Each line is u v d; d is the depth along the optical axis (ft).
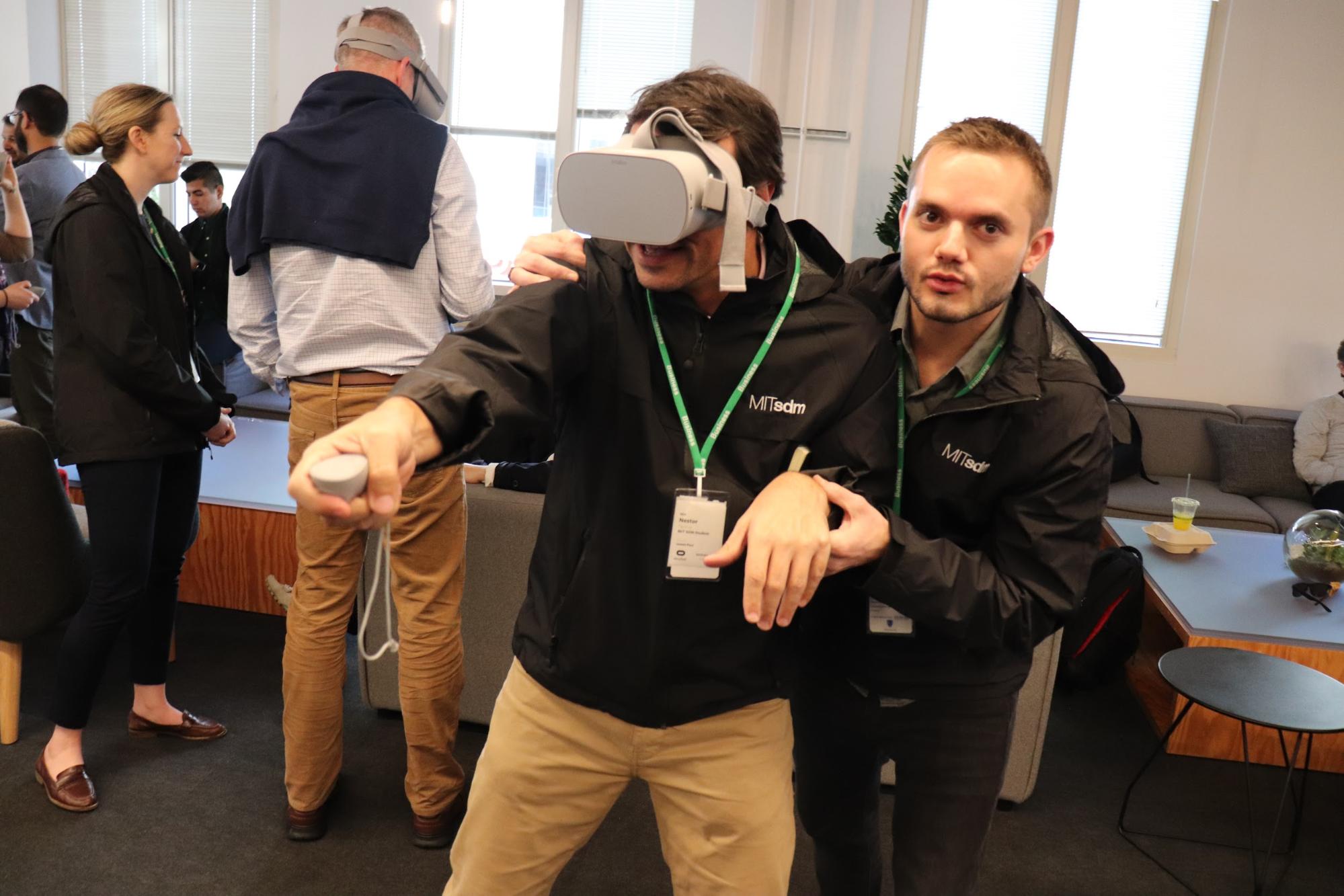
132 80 20.47
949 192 3.77
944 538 4.23
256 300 7.28
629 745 4.22
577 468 4.07
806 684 5.13
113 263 7.36
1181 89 17.74
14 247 10.98
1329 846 8.64
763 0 17.33
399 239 6.82
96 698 9.62
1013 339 4.30
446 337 3.44
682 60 18.89
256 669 10.43
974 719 4.81
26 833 7.61
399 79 7.23
